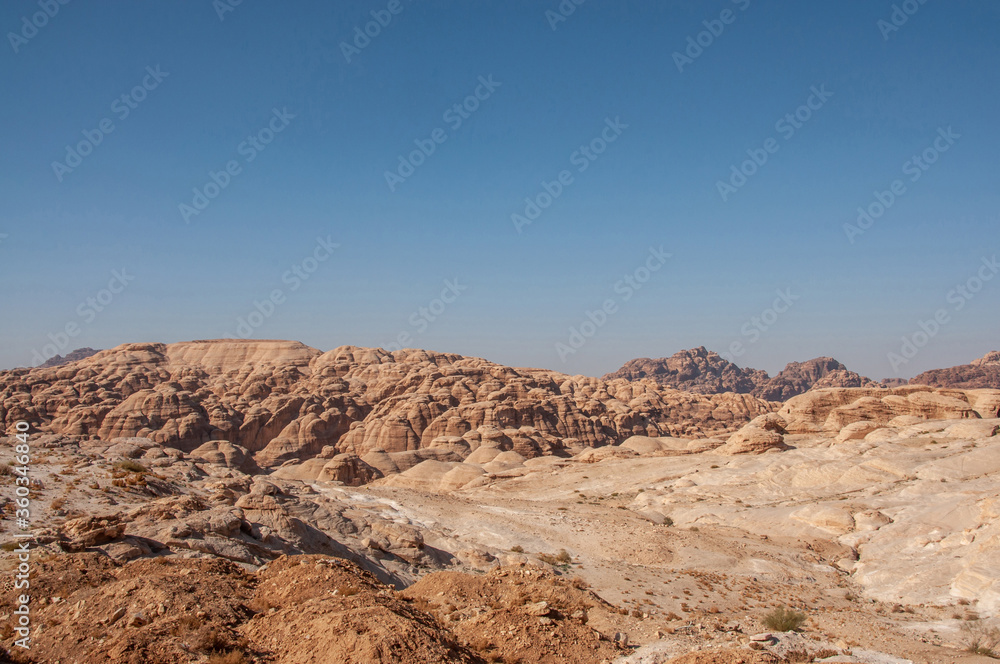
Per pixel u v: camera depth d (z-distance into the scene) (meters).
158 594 20.34
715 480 75.81
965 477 60.12
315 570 23.36
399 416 172.38
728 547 47.81
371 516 43.53
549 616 23.16
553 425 182.00
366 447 166.75
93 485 36.41
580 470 93.12
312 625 18.56
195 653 17.45
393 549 39.19
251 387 190.75
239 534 31.58
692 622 29.27
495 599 25.44
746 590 38.00
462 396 188.25
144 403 168.00
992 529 40.97
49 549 24.41
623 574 39.53
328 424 177.12
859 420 100.62
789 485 68.56
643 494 73.06
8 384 177.75
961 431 75.75
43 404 167.38
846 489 63.88
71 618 19.47
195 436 162.00
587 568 41.12
